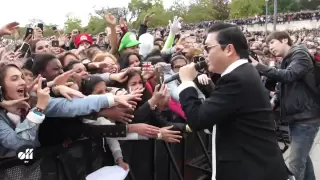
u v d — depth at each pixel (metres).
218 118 2.15
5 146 2.10
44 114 2.17
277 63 5.50
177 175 3.32
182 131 3.16
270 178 2.15
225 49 2.21
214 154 2.28
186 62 3.96
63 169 2.31
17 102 2.17
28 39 5.22
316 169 4.68
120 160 2.64
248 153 2.16
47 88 2.14
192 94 2.29
